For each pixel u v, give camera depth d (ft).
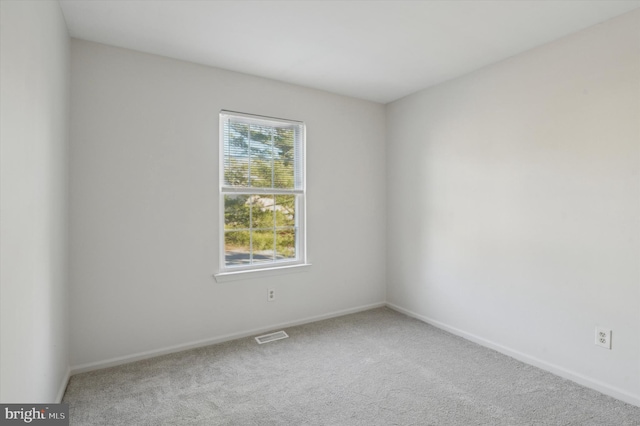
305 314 11.01
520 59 8.40
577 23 6.99
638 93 6.39
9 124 3.86
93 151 7.75
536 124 8.04
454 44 7.98
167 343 8.66
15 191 4.05
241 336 9.77
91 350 7.77
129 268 8.19
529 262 8.20
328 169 11.44
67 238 7.34
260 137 10.23
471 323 9.63
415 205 11.51
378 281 12.67
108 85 7.92
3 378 3.67
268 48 8.21
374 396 6.75
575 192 7.32
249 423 5.90
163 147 8.57
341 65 9.22
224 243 9.70
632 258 6.48
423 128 11.18
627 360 6.53
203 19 6.90
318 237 11.25
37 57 4.91
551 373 7.70
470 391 6.93
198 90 9.05
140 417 6.05
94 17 6.79
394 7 6.48
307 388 7.06
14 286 4.00
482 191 9.32
